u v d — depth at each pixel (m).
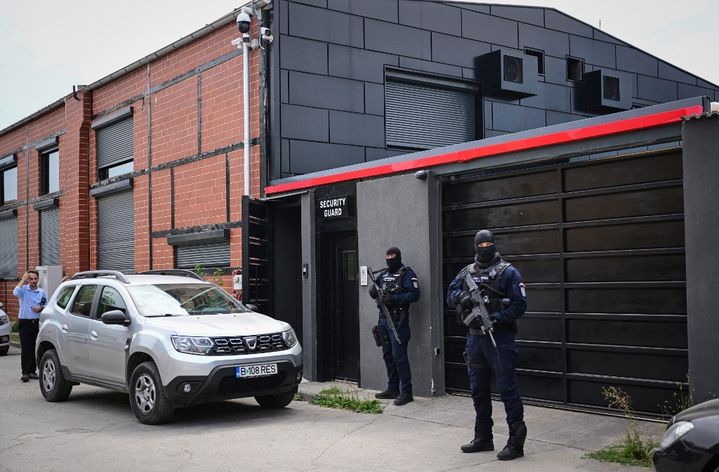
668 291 7.62
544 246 8.77
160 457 7.07
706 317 6.96
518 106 15.50
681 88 18.38
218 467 6.67
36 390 11.65
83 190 18.80
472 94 15.16
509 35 15.50
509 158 8.98
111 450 7.39
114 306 9.60
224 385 8.43
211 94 14.30
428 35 14.38
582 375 8.30
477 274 6.96
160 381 8.44
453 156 9.46
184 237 14.81
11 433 8.32
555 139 8.33
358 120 13.49
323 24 13.22
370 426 8.34
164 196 15.72
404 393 9.42
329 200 11.27
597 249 8.23
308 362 11.55
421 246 9.87
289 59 12.84
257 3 12.75
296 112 12.86
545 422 7.96
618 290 8.04
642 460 6.39
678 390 7.49
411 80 14.24
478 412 7.01
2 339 16.61
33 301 12.62
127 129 17.22
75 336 9.99
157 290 9.74
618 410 7.96
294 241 12.85
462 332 9.71
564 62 16.28
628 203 7.96
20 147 22.89
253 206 12.11
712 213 6.94
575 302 8.44
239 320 9.20
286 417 8.98
